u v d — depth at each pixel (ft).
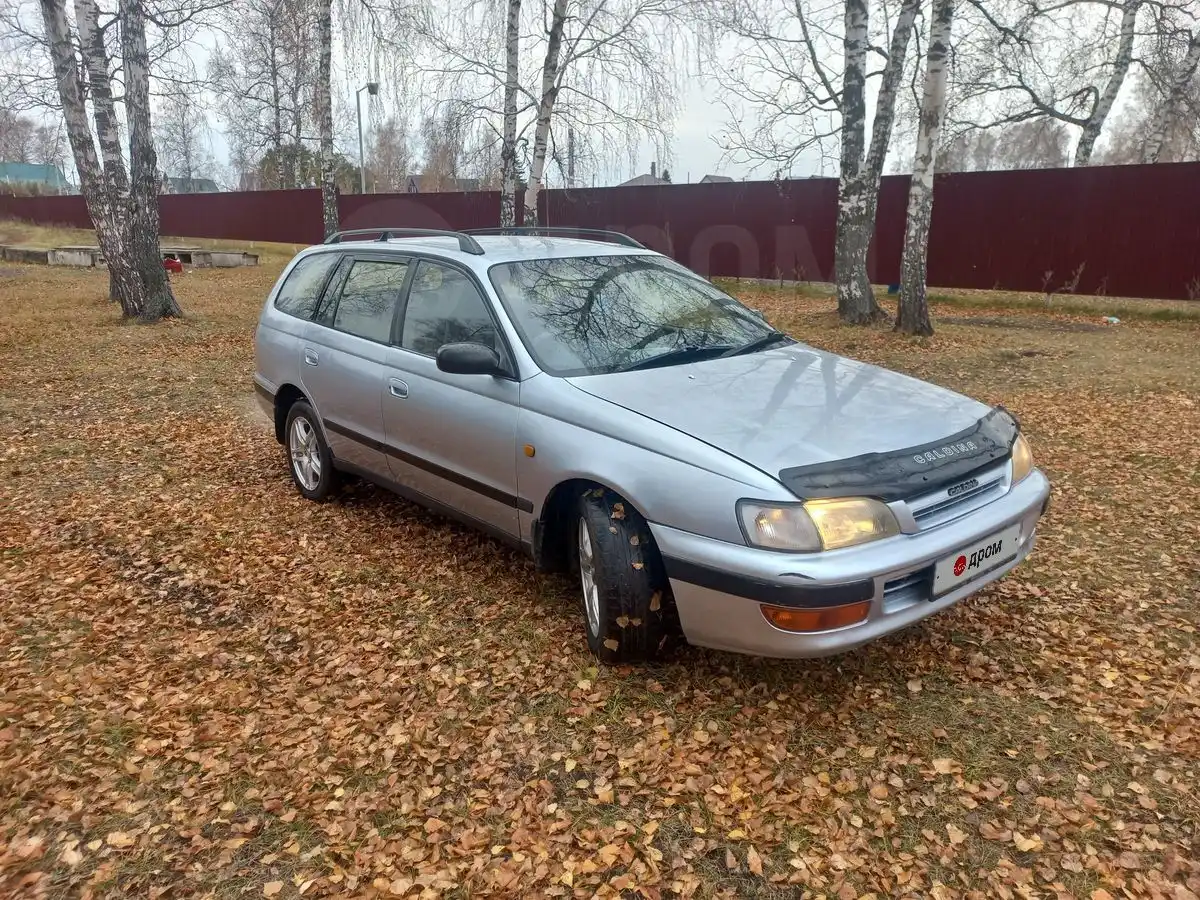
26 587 14.29
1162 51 53.78
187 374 31.09
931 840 8.38
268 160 135.64
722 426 10.46
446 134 50.62
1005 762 9.45
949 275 53.47
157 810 9.02
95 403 26.96
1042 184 48.75
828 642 9.35
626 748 9.85
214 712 10.72
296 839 8.61
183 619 13.17
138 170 41.83
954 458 10.36
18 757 9.83
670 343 13.32
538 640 12.20
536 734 10.14
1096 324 42.22
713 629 9.97
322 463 17.52
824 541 9.29
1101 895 7.63
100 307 47.60
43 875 8.14
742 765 9.53
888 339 37.55
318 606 13.48
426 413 13.84
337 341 16.39
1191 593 13.24
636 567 10.57
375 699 10.94
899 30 39.50
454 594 13.73
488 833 8.62
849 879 7.95
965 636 12.08
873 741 9.86
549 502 11.87
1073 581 13.73
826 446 10.09
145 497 18.63
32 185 139.74
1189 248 44.78
